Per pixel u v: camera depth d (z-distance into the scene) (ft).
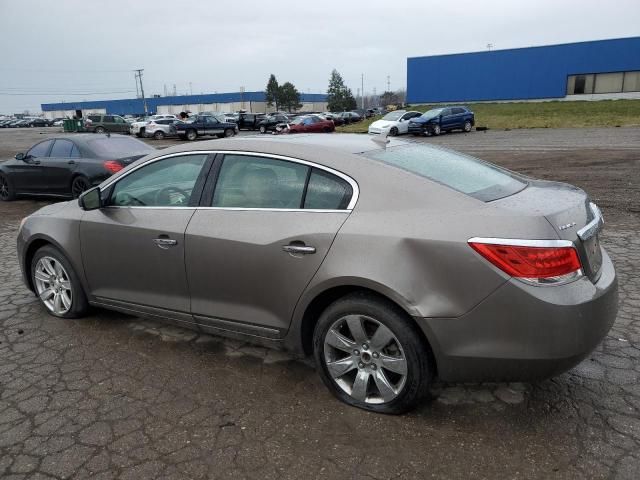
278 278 10.67
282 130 119.75
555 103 156.97
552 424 9.67
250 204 11.34
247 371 11.99
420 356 9.45
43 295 15.51
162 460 8.99
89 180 33.65
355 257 9.65
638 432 9.36
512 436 9.37
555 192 10.71
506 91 174.60
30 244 15.44
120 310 13.96
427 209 9.50
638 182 35.29
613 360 11.85
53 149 35.94
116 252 13.29
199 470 8.73
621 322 13.73
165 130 123.44
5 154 84.12
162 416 10.27
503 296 8.69
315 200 10.53
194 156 12.45
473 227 8.97
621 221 24.62
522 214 8.93
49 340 13.85
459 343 9.04
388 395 9.88
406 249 9.27
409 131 102.78
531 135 87.35
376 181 10.05
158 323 14.83
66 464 8.94
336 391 10.55
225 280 11.45
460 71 180.04
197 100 361.30
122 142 36.17
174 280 12.35
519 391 10.80
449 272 8.97
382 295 9.64
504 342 8.80
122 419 10.19
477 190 10.09
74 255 14.26
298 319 10.62
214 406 10.59
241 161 11.70
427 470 8.58
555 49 165.07
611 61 158.71
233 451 9.18
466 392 10.84
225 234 11.28
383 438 9.42
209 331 12.27
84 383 11.59
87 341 13.74
